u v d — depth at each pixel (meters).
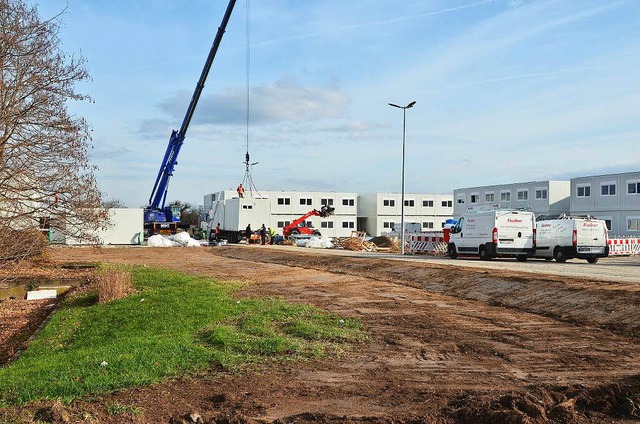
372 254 35.66
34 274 26.14
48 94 18.23
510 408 6.00
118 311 14.32
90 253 40.34
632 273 19.42
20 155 17.84
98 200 20.00
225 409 6.28
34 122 18.25
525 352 8.88
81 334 12.45
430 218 87.31
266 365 8.17
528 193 61.25
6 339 14.47
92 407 6.20
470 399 6.36
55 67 18.23
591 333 10.33
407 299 15.20
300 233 58.69
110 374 7.57
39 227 19.05
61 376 7.57
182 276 22.30
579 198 53.72
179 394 6.84
